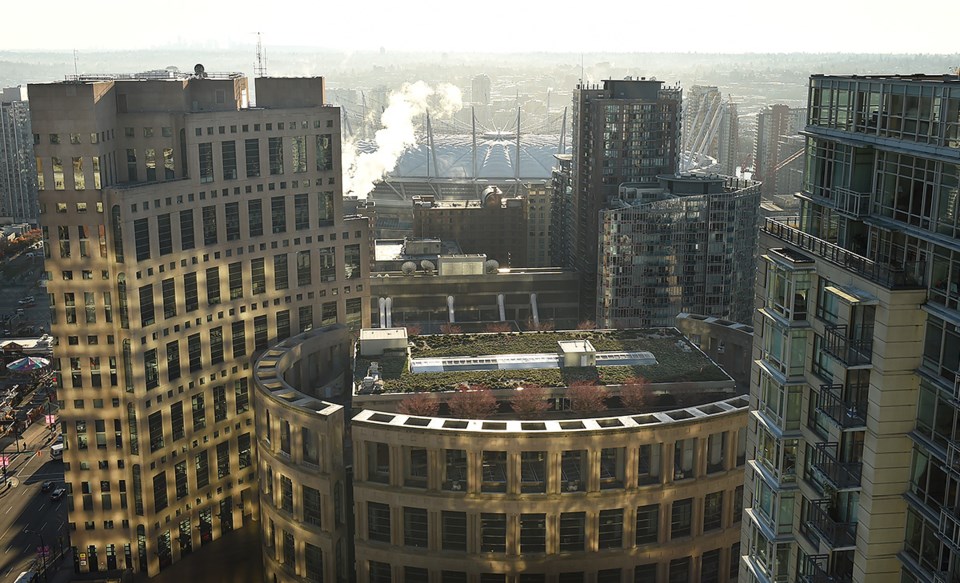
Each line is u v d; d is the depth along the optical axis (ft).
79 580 596.70
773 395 268.00
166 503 601.21
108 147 560.20
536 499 477.36
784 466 265.54
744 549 296.92
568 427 478.18
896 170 222.89
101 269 555.69
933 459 215.72
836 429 238.68
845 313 232.73
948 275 208.44
